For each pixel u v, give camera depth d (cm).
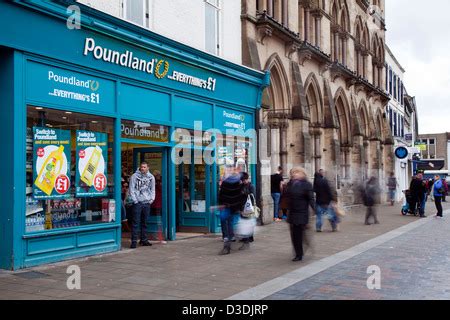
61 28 892
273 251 1035
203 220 1339
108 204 1009
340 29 2559
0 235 817
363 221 1830
